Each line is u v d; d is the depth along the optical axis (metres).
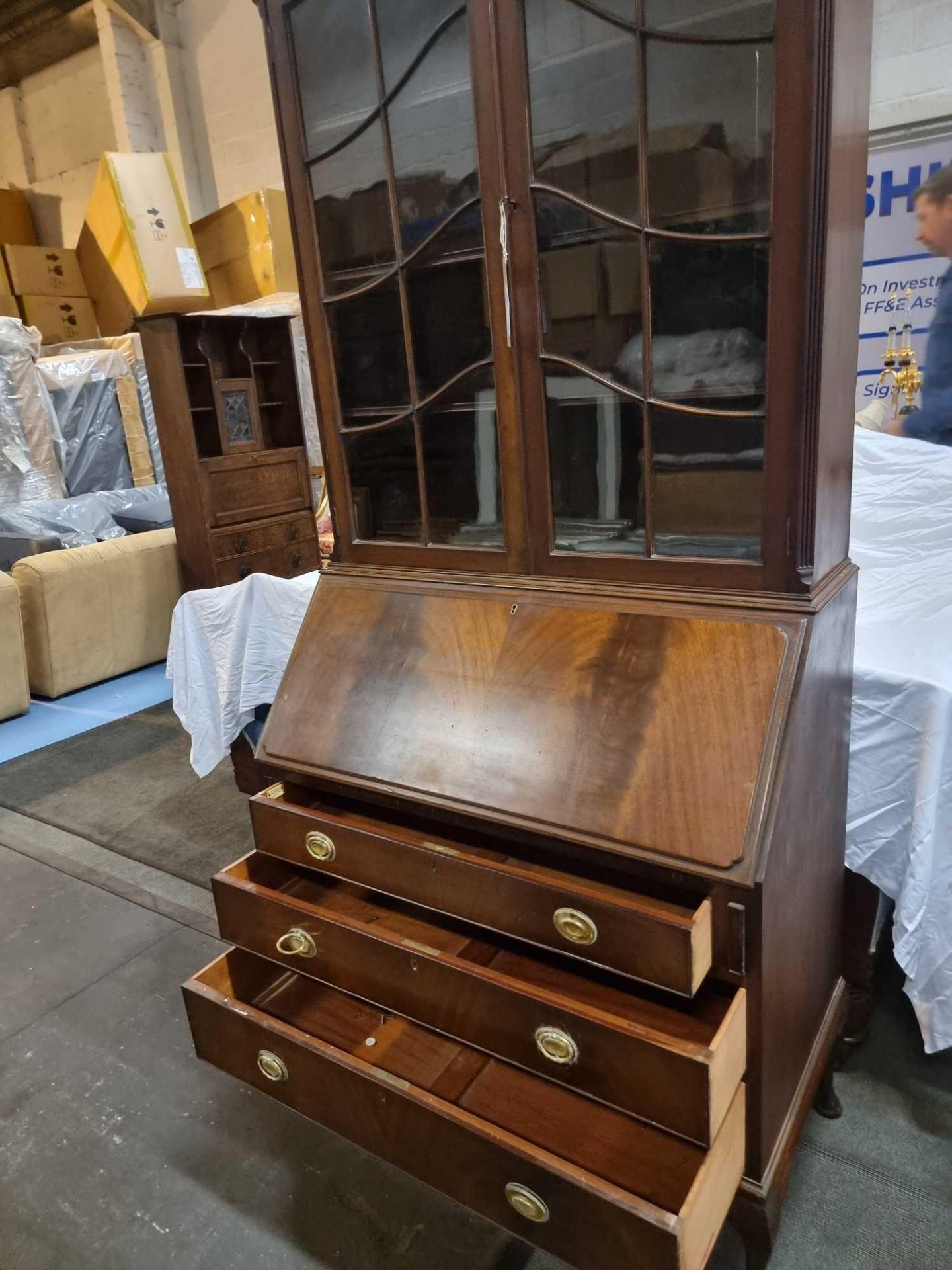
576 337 1.00
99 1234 1.21
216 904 1.19
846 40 0.83
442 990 1.00
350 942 1.06
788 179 0.83
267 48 1.09
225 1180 1.28
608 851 0.91
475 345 1.08
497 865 0.97
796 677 0.91
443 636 1.13
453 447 1.14
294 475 3.66
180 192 4.14
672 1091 0.85
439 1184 1.00
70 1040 1.57
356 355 1.18
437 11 0.96
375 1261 1.14
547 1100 1.04
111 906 1.95
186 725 2.19
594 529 1.06
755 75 0.83
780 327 0.88
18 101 5.36
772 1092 1.01
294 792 1.24
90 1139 1.36
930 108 2.66
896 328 2.88
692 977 0.84
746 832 0.86
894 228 2.82
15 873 2.11
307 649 1.24
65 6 4.54
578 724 0.99
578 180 0.95
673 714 0.94
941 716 1.15
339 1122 1.08
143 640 3.55
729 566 0.97
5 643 3.06
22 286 4.37
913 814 1.19
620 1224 0.84
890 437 1.89
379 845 1.06
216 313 3.30
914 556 1.82
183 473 3.33
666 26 0.86
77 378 4.08
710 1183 0.86
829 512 0.99
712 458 0.96
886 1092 1.33
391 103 1.02
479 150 0.97
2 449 3.82
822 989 1.22
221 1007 1.15
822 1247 1.11
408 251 1.08
